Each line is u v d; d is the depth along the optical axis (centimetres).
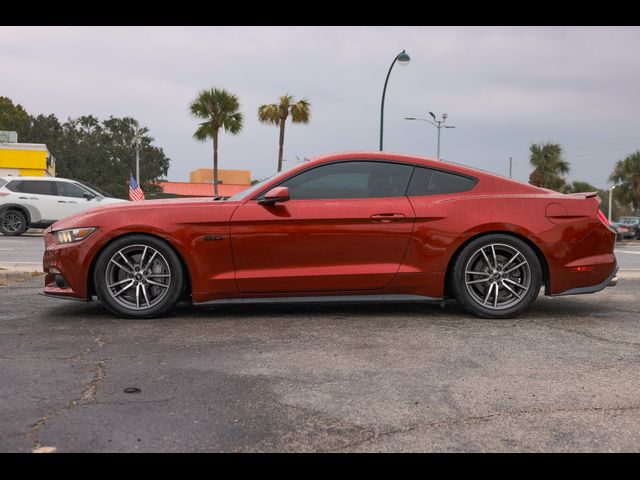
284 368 342
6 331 434
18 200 1622
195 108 3138
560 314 518
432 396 296
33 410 271
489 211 487
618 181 5253
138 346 391
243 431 251
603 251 502
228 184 6825
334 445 239
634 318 502
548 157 4119
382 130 2280
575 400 291
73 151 6203
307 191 491
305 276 479
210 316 496
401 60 2188
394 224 483
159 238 477
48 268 491
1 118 6184
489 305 491
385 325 463
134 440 241
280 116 3231
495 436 248
